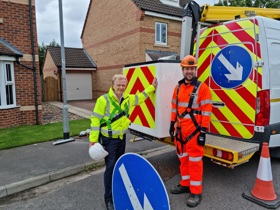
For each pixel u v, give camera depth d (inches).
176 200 137.6
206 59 173.6
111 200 128.4
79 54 852.6
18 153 220.7
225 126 164.6
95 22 776.3
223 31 162.4
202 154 132.7
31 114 360.5
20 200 146.6
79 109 552.4
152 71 156.0
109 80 718.5
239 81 154.9
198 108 130.4
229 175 170.1
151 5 574.6
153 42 573.6
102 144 129.1
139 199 98.3
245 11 189.6
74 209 133.2
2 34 332.2
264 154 135.4
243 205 130.8
